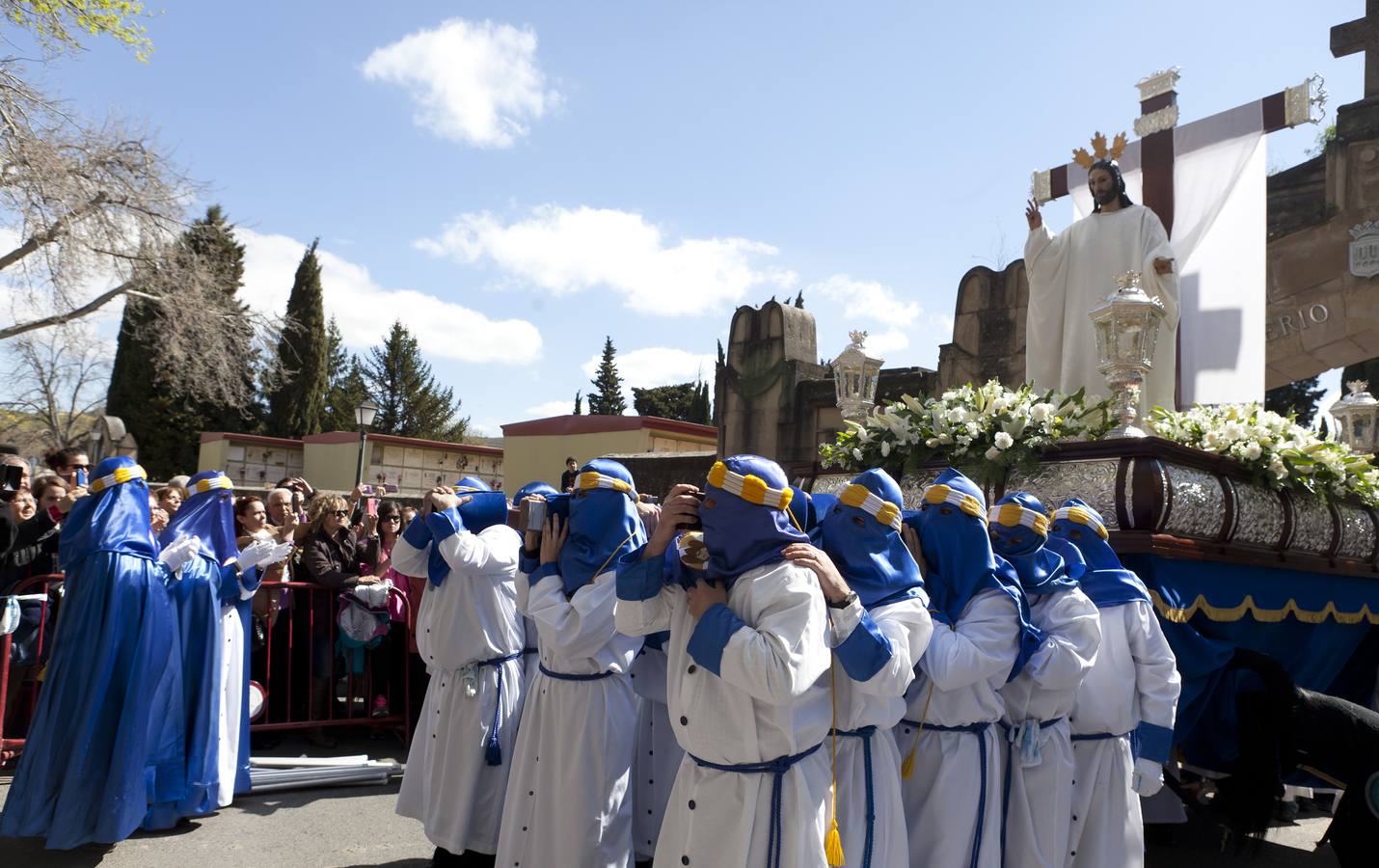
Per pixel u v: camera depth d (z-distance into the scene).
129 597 4.82
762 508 2.98
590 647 4.07
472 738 4.74
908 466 5.86
